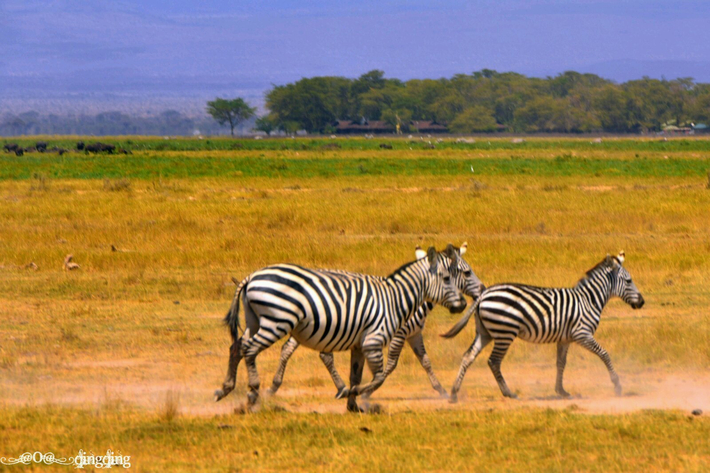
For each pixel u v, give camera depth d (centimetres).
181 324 1516
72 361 1260
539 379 1255
